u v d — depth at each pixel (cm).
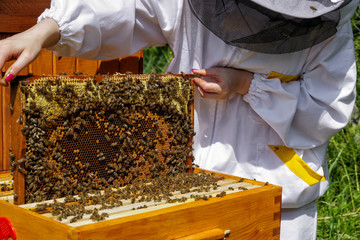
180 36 184
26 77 123
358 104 365
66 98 129
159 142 157
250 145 185
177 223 119
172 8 175
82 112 133
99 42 161
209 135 189
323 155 190
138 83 145
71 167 135
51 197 131
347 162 344
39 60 184
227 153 185
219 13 150
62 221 110
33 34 133
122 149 146
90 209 121
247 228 138
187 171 166
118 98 141
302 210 191
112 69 205
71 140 135
